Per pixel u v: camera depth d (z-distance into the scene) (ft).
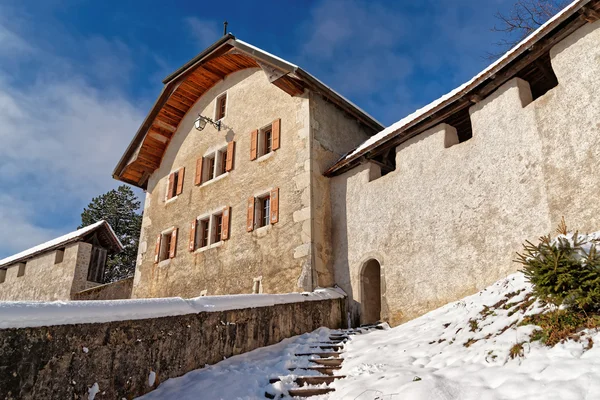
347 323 34.42
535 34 25.30
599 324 15.72
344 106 42.60
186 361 21.74
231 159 46.70
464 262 28.35
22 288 64.49
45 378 16.46
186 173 52.03
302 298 30.83
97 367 18.12
